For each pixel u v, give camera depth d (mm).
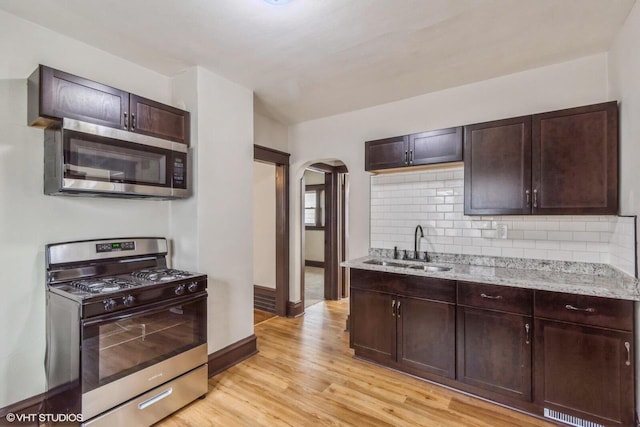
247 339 2924
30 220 1965
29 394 1936
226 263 2750
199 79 2561
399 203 3305
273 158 3904
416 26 2016
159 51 2324
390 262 3107
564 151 2242
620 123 2084
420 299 2520
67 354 1768
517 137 2410
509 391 2154
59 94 1854
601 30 2080
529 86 2650
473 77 2783
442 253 3041
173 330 2084
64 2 1769
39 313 1979
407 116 3281
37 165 1993
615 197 2090
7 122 1882
